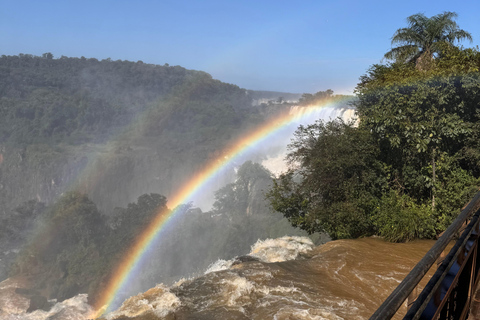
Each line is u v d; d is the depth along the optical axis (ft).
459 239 7.47
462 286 8.18
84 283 277.44
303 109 560.20
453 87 43.14
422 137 41.88
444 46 51.88
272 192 49.08
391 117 41.91
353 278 26.08
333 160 43.96
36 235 319.27
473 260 8.27
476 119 45.85
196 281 23.75
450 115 42.70
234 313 19.76
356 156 42.65
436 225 39.81
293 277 25.43
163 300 20.90
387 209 39.63
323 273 26.81
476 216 8.24
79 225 312.50
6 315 228.84
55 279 285.64
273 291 22.88
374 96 47.42
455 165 43.60
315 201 47.73
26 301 244.83
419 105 43.42
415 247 33.86
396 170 45.27
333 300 22.06
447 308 7.08
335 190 44.39
